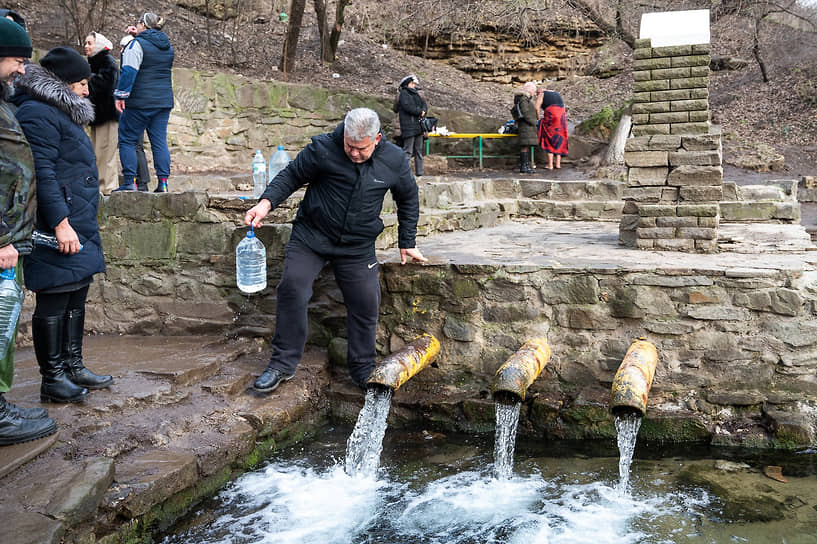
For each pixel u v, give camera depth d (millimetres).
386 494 4207
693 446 4863
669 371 5051
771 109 14453
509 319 5297
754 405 4895
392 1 19500
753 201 8117
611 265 5164
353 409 5316
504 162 13594
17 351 5449
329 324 5781
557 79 19516
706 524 3764
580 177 12039
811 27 16547
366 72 16062
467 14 15977
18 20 3945
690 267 4965
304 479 4359
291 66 14672
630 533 3697
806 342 4797
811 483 4219
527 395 5219
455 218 8133
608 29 14414
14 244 3066
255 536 3656
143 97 6340
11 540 2701
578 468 4566
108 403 4172
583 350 5199
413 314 5484
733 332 4918
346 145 4426
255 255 5582
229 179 9312
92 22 12570
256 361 5410
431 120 11156
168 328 5980
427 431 5277
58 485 3123
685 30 5742
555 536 3684
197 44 14703
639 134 5969
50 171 3605
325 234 4789
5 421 3332
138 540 3447
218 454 4086
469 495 4191
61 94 3643
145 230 5922
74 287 3988
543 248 6359
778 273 4797
